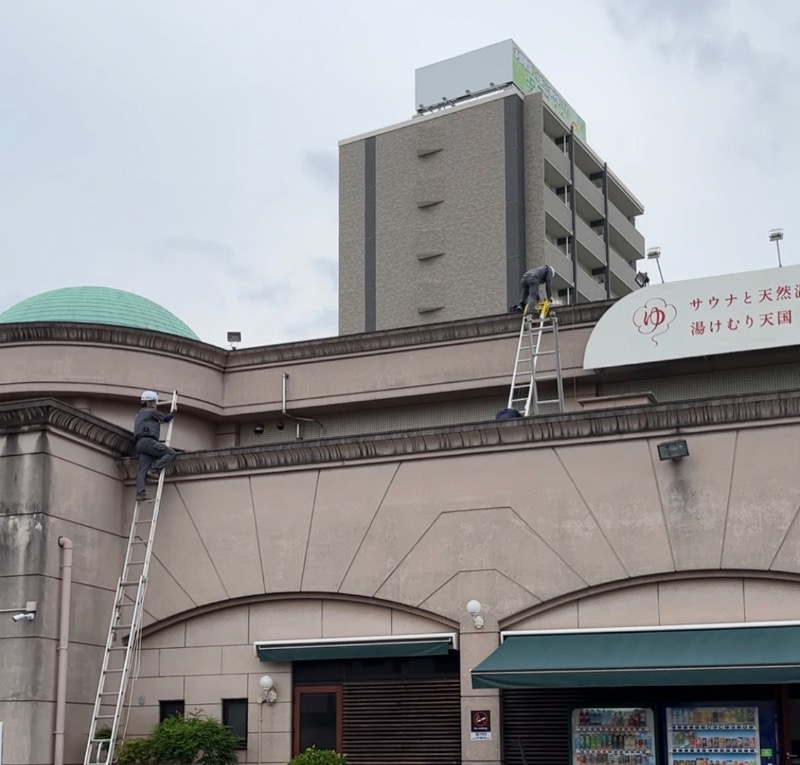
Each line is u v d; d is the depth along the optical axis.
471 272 58.47
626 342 20.44
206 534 19.06
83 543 18.56
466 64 63.47
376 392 22.91
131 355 23.02
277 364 23.80
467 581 17.31
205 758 17.03
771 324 19.55
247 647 18.45
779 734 15.36
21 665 17.38
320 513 18.45
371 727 17.53
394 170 61.59
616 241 67.50
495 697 16.73
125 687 18.33
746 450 16.22
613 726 16.09
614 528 16.69
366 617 17.89
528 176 58.97
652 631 16.20
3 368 22.77
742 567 15.89
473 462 17.70
